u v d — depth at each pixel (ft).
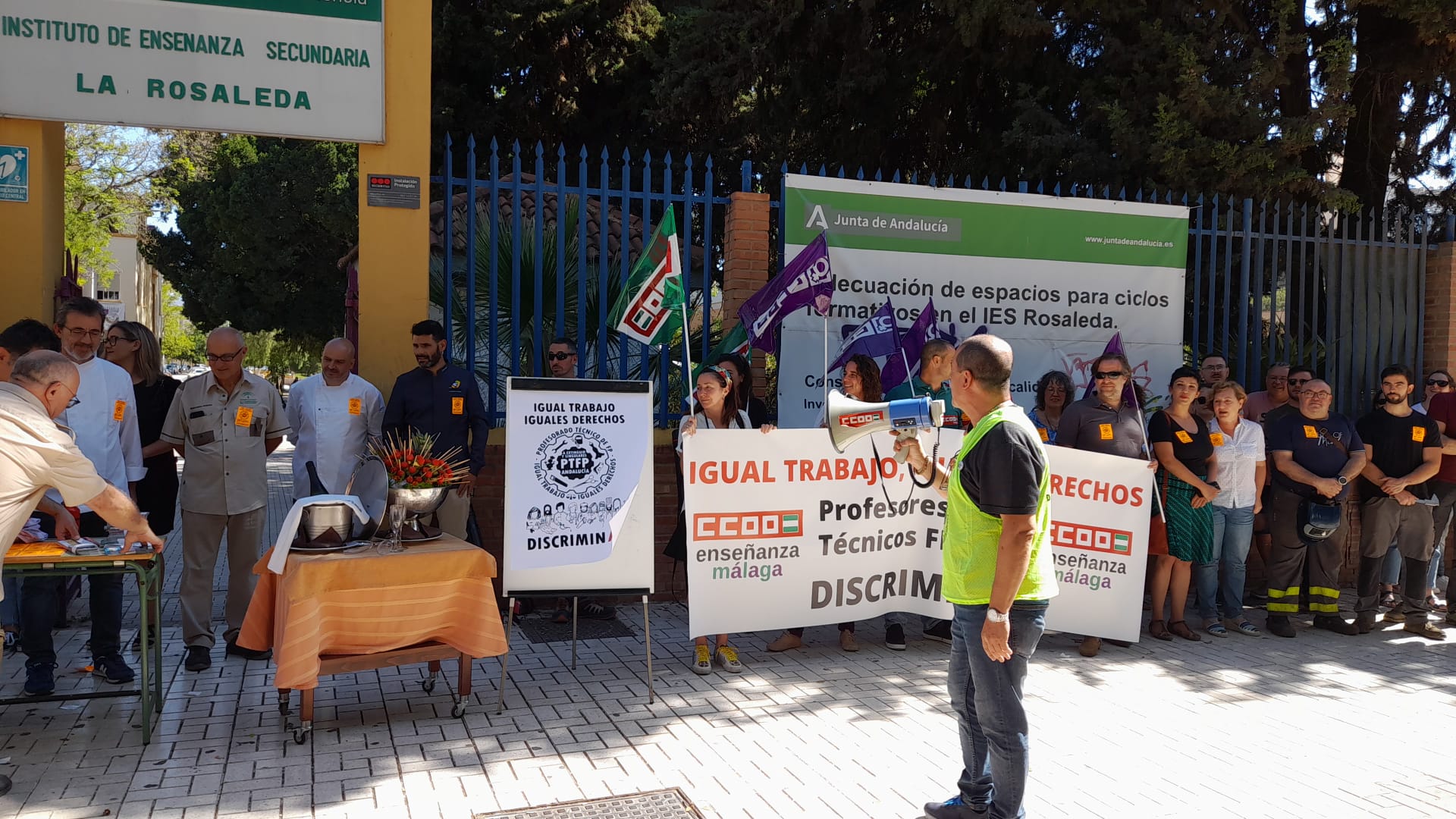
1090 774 14.29
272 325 87.71
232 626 19.47
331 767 13.94
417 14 22.18
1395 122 36.47
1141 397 24.29
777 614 19.44
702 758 14.51
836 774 13.99
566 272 25.32
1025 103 35.60
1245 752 15.34
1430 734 16.29
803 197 24.71
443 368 21.35
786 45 39.75
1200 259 28.25
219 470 18.74
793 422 24.56
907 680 18.62
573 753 14.65
